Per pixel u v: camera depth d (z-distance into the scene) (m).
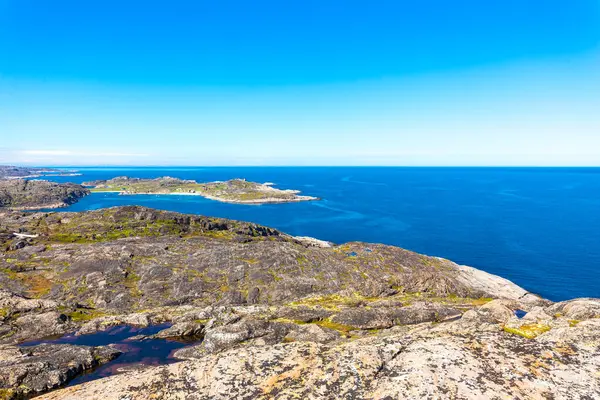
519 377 21.05
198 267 68.19
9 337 43.09
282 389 21.94
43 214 109.06
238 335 38.81
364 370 22.98
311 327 41.12
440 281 62.53
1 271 64.06
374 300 54.38
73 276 63.69
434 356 23.55
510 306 52.88
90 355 36.44
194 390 22.55
